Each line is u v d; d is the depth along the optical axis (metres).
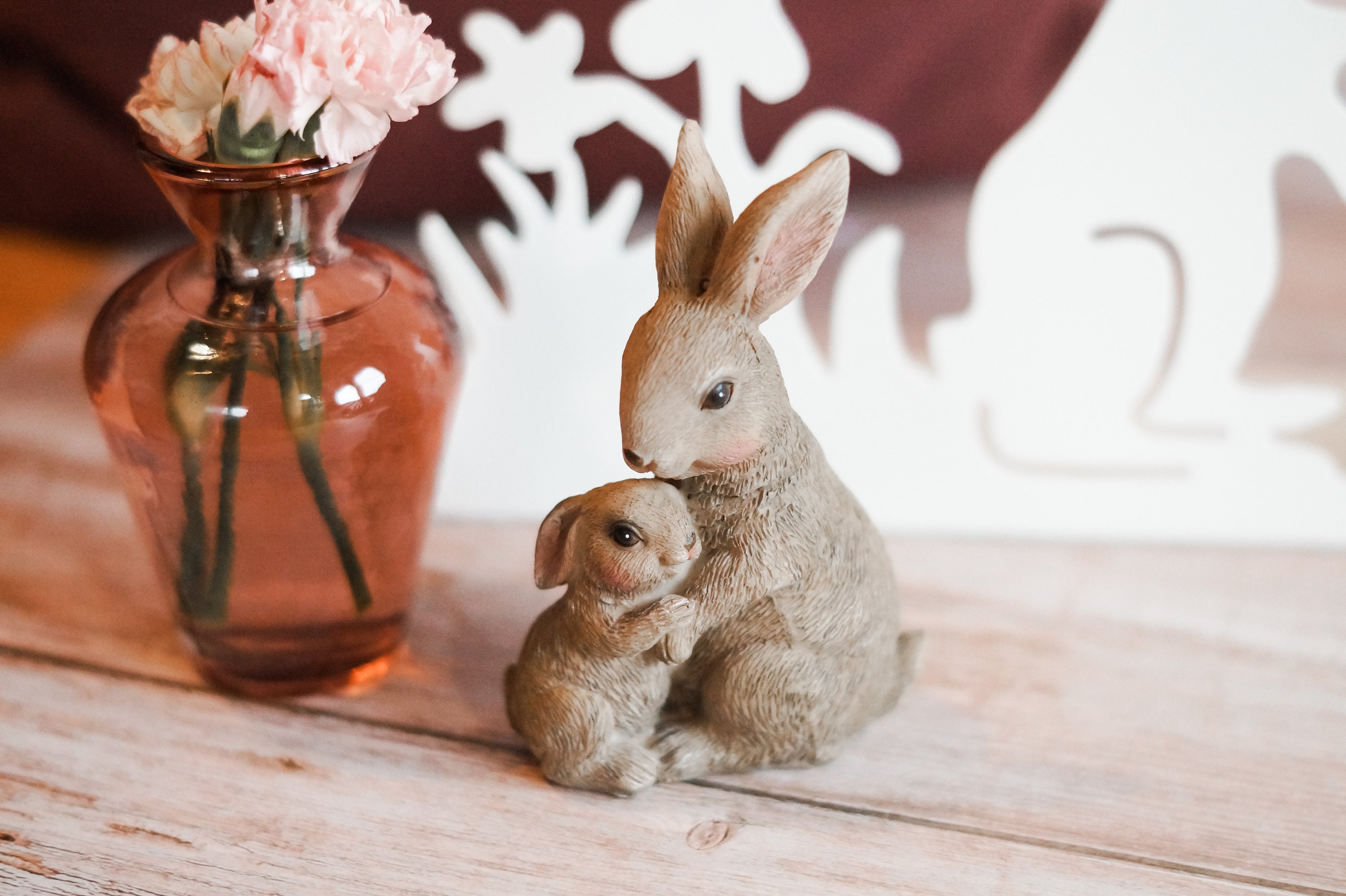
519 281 0.52
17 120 0.63
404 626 0.49
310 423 0.44
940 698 0.48
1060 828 0.44
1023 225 0.51
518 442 0.53
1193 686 0.48
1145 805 0.45
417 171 0.63
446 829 0.44
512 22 0.60
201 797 0.45
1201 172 0.50
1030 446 0.53
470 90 0.51
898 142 0.64
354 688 0.48
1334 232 0.63
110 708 0.47
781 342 0.52
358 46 0.41
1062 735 0.47
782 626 0.43
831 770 0.46
